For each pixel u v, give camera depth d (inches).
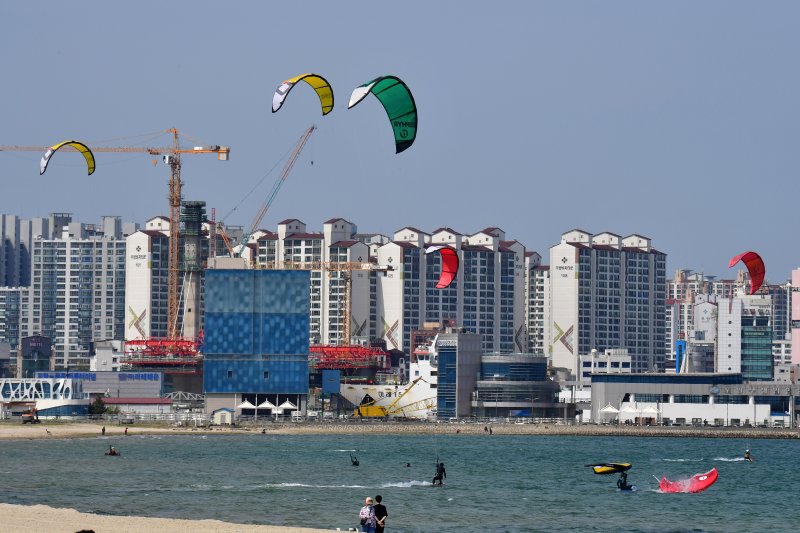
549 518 6107.3
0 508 5329.7
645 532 5733.3
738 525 6097.4
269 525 5354.3
